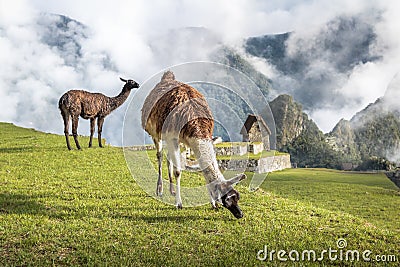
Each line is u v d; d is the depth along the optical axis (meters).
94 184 9.91
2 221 6.88
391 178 18.23
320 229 7.15
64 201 8.32
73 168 11.85
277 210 8.17
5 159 12.90
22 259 5.49
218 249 6.04
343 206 12.42
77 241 6.15
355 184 16.72
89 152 14.77
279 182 16.67
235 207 6.73
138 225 6.93
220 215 7.56
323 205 12.44
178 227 6.90
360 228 7.33
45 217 7.18
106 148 16.06
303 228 7.12
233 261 5.60
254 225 7.11
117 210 7.77
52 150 14.92
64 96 15.13
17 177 10.48
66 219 7.14
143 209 7.85
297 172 20.09
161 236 6.48
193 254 5.85
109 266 5.37
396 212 11.60
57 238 6.22
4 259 5.48
